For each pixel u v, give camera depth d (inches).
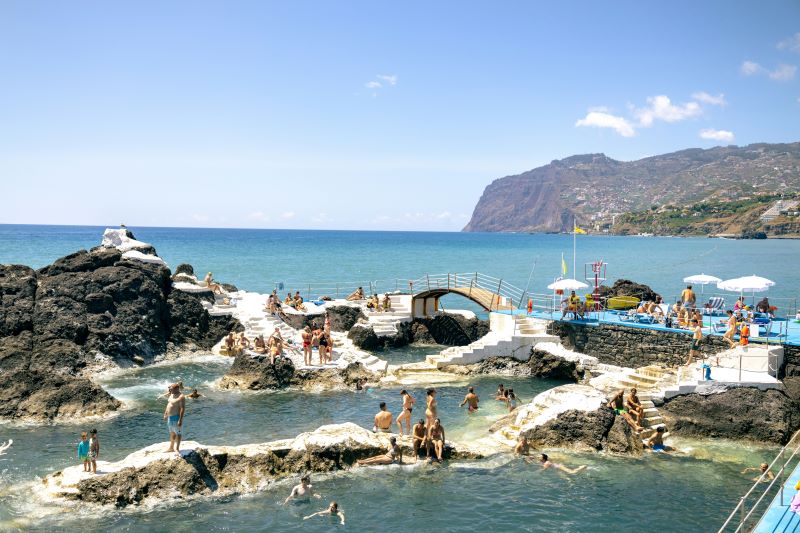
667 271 4724.4
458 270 4648.1
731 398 1088.8
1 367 1312.7
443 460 959.0
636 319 1539.1
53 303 1521.9
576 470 927.7
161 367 1555.1
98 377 1423.5
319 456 910.4
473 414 1218.0
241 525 744.3
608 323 1515.7
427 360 1610.5
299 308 1991.9
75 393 1162.0
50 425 1093.8
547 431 1035.9
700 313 1448.1
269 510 784.9
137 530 725.9
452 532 735.1
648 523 761.0
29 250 5570.9
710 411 1085.8
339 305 2032.5
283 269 4471.0
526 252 7687.0
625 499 828.0
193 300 1817.2
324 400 1286.9
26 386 1165.7
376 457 938.7
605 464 954.1
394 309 2049.7
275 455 893.8
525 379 1530.5
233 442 1012.5
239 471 859.4
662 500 825.5
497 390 1411.2
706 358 1259.8
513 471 923.4
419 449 970.7
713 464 959.6
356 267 4749.0
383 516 773.9
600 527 749.3
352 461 929.5
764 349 1173.1
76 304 1545.3
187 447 858.1
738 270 4675.2
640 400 1103.6
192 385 1389.0
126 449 975.6
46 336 1428.4
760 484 879.7
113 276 1651.1
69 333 1465.3
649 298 1892.2
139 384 1379.2
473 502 816.3
